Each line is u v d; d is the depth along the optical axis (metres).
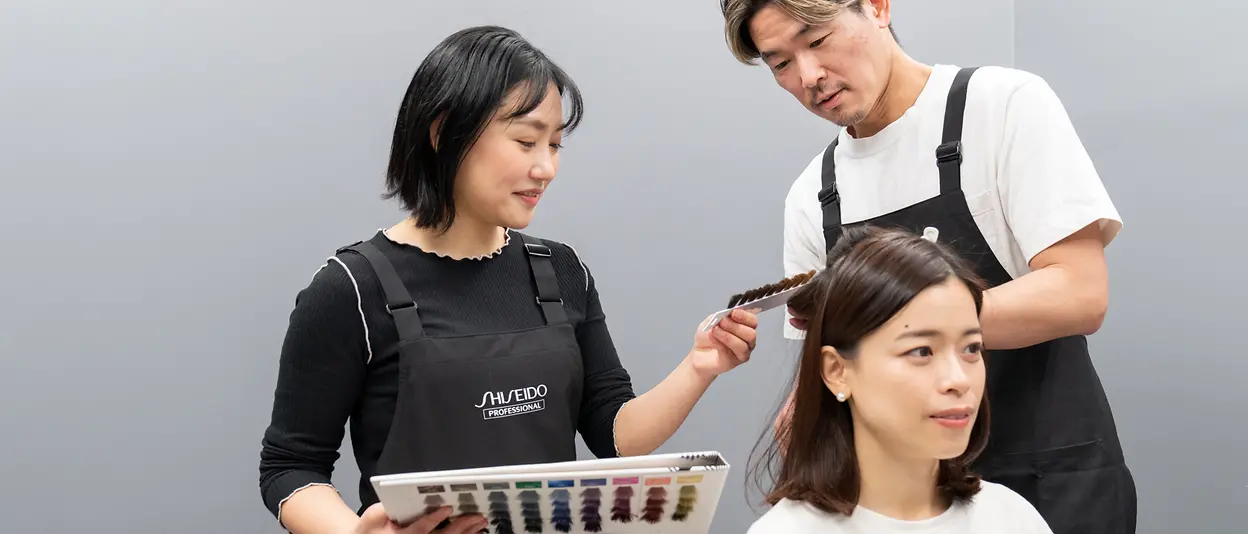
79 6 1.99
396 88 2.18
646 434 1.45
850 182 1.69
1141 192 2.15
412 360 1.34
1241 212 1.89
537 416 1.39
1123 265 2.21
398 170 1.38
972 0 2.52
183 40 2.05
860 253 1.18
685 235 2.35
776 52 1.51
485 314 1.42
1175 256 2.06
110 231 2.00
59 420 1.97
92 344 1.99
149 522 2.02
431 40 2.20
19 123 1.95
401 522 1.06
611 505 1.05
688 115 2.35
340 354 1.35
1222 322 1.95
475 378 1.36
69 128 1.98
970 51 2.53
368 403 1.38
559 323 1.46
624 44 2.31
